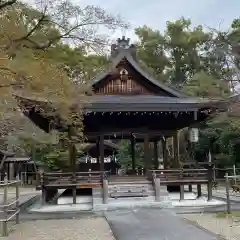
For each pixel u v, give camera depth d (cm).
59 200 1788
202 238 923
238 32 2148
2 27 934
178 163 1934
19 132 2744
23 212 1603
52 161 3588
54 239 1009
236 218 1294
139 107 1730
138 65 1886
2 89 941
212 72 3391
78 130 1681
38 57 997
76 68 1205
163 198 1684
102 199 1666
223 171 3142
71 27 1029
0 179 3672
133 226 1133
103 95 1888
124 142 3775
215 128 3014
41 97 1178
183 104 1753
